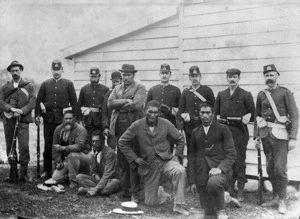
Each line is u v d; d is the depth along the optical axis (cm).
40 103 574
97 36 755
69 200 457
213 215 406
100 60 771
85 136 537
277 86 448
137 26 701
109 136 574
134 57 721
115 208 429
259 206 447
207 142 410
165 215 407
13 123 539
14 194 466
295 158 514
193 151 423
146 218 395
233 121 472
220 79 593
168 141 471
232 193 486
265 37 548
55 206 430
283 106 436
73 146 522
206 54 607
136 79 713
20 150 541
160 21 680
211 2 599
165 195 453
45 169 579
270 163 443
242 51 570
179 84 636
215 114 491
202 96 512
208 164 407
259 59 555
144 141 436
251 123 566
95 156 502
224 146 409
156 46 690
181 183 415
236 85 479
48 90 573
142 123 441
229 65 584
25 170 543
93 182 501
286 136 429
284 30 532
